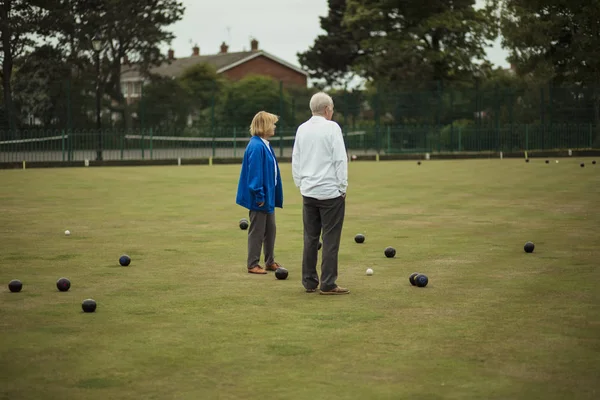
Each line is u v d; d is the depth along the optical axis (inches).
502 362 210.8
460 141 1477.6
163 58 1684.3
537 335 237.6
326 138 293.4
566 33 1718.8
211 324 253.6
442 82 1654.8
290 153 1460.4
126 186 834.8
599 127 1507.1
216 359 215.0
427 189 766.5
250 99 1439.5
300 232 472.4
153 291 306.2
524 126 1497.3
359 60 2150.6
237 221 530.6
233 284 320.8
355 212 574.2
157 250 410.0
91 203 652.7
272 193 346.3
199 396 185.9
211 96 1422.2
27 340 234.7
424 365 208.7
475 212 569.6
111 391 189.9
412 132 1470.2
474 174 979.9
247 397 185.0
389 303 283.0
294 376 200.2
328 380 197.0
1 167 1192.8
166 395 186.9
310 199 297.7
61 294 300.5
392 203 636.7
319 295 298.5
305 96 1475.1
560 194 698.8
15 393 188.9
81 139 1317.7
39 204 644.7
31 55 1531.7
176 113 1395.2
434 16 1891.0
